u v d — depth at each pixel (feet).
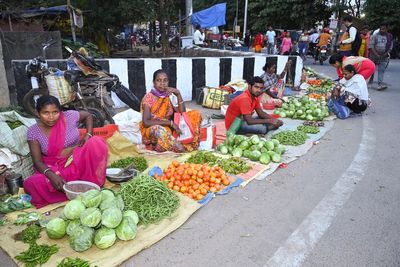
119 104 25.68
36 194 10.73
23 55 35.63
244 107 17.07
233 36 114.83
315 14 95.91
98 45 62.49
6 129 12.02
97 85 18.71
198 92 27.07
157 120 15.40
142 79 25.34
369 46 34.60
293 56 34.01
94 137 11.22
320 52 60.03
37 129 10.92
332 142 18.12
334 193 12.32
